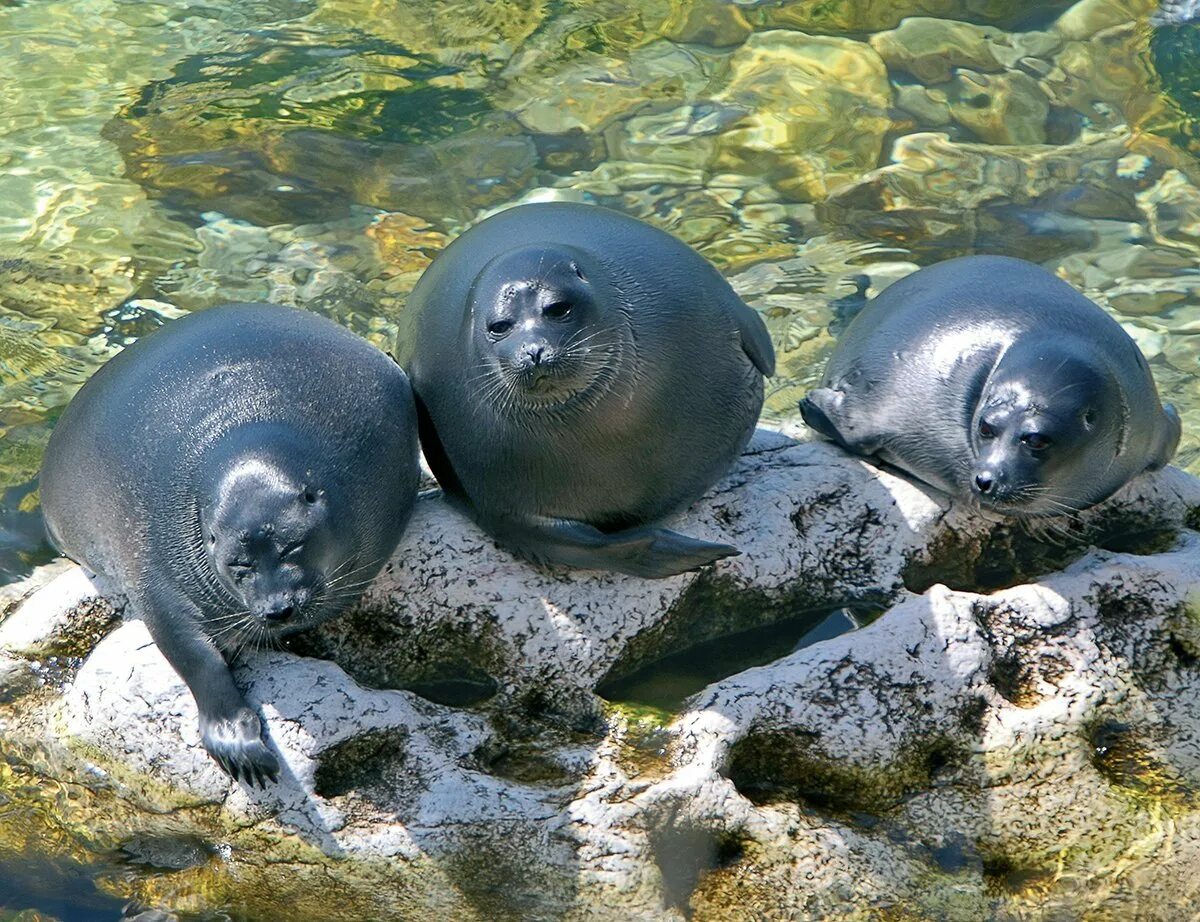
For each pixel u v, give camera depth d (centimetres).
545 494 2530
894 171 4238
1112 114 4422
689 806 2278
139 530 2466
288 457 2400
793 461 2847
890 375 2820
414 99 4550
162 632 2439
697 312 2627
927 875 2298
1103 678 2464
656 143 4356
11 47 4819
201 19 4959
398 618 2564
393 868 2278
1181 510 2827
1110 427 2609
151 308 3781
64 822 2483
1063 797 2361
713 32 4822
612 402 2445
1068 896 2292
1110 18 4797
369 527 2480
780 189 4178
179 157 4325
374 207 4138
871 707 2389
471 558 2597
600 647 2512
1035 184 4181
